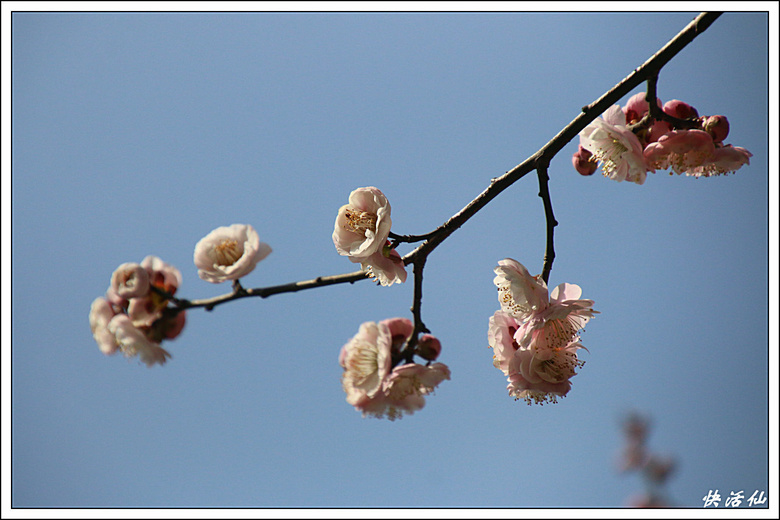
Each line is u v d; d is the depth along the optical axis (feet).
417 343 2.99
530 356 2.97
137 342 2.96
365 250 2.93
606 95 2.96
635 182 3.00
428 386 2.97
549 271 2.97
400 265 2.94
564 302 2.95
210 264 2.99
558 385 2.97
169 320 2.97
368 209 2.97
